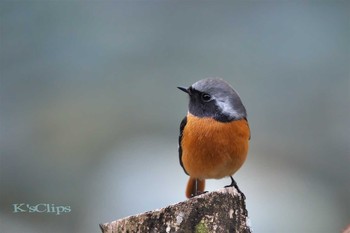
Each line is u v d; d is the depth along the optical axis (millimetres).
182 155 9461
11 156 13953
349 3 16375
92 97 14953
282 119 14727
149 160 13625
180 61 15594
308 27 16266
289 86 15305
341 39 16031
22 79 15109
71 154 13984
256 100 15023
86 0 16141
